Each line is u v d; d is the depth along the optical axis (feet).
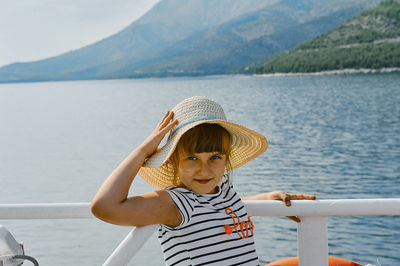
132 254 3.34
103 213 3.24
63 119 134.41
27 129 113.29
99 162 63.52
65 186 48.85
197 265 3.65
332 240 26.32
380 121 97.86
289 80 340.59
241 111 124.88
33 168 60.59
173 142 3.59
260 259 22.59
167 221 3.57
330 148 67.51
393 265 22.20
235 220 3.81
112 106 180.55
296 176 49.11
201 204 3.75
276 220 28.37
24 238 24.20
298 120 103.24
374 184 45.55
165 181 4.16
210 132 3.67
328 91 194.80
